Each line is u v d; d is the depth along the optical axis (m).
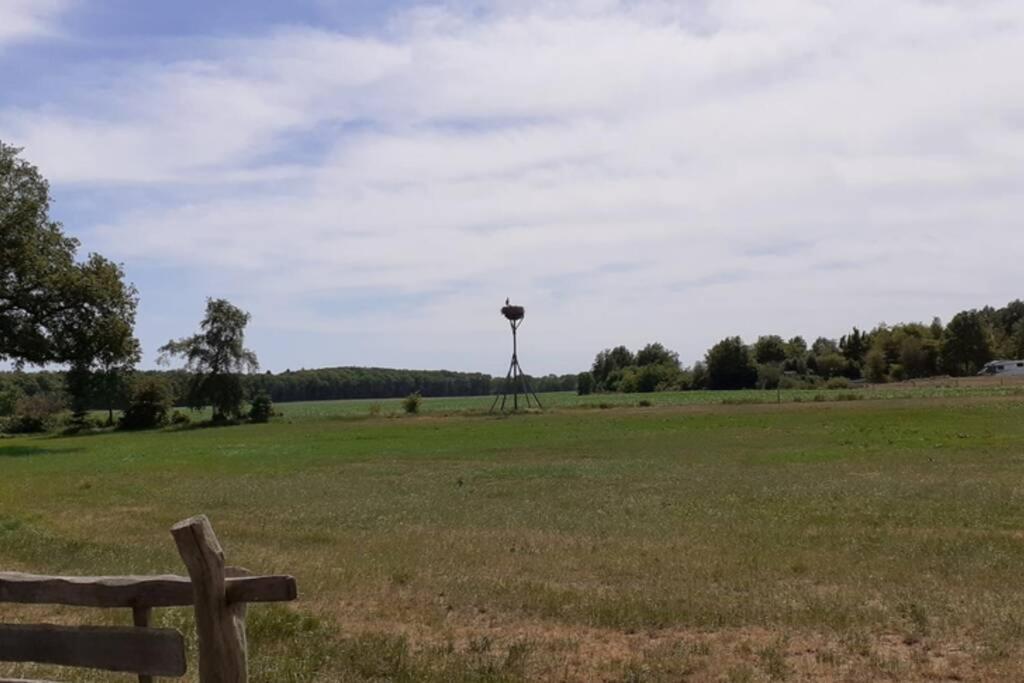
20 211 52.75
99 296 55.78
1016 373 135.25
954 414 54.47
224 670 5.00
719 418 60.47
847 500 22.08
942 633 9.60
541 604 11.36
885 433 43.41
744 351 143.50
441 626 10.41
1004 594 11.60
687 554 15.21
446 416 78.50
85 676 7.79
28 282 53.97
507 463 36.09
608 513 21.14
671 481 27.70
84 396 61.62
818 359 154.12
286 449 48.22
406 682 7.98
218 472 36.00
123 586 5.40
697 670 8.50
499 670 8.30
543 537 17.64
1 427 84.94
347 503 24.83
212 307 90.31
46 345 54.59
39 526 20.45
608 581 13.14
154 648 5.27
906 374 142.38
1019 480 25.25
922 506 20.73
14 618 10.61
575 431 53.28
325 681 7.99
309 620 10.23
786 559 14.54
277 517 22.27
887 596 11.52
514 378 83.94
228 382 90.44
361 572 13.80
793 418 57.25
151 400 87.06
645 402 85.75
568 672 8.48
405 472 33.78
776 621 10.33
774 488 24.95
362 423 74.38
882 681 8.15
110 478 34.28
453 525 19.95
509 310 82.81
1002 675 8.22
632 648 9.40
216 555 5.01
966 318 141.62
